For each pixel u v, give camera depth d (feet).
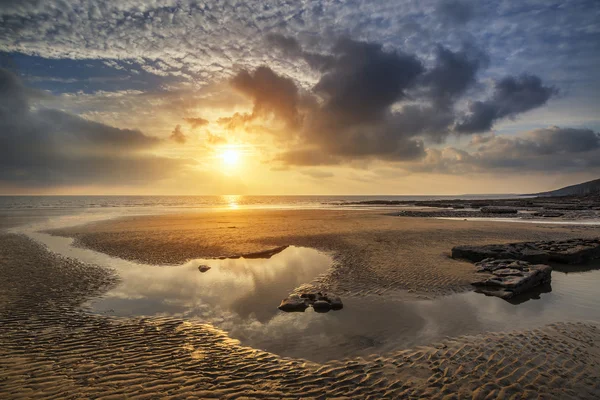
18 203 323.98
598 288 37.91
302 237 74.59
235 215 148.15
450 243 65.87
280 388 17.76
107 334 24.99
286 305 31.04
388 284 38.50
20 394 16.66
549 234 78.89
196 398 16.69
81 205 280.31
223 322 27.84
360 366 20.21
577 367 19.65
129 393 16.98
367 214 156.35
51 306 31.19
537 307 31.24
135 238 73.97
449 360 20.75
